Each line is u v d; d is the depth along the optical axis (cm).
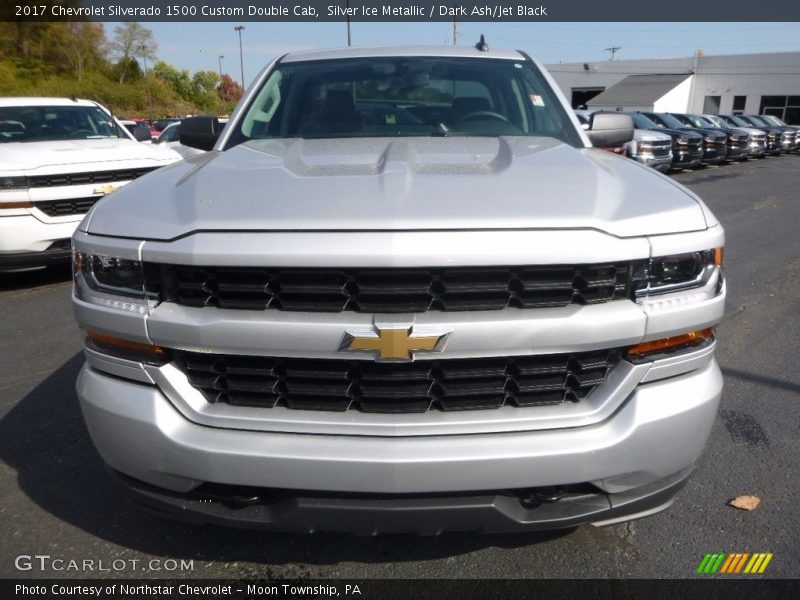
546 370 189
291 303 183
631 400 194
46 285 634
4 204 567
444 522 190
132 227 196
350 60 353
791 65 4600
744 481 293
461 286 181
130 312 193
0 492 285
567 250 180
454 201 189
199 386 196
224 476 189
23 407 366
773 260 736
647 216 193
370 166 226
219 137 317
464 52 360
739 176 1727
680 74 5141
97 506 276
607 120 329
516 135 304
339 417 190
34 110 748
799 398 380
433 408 191
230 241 181
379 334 178
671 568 238
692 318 196
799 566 239
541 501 196
